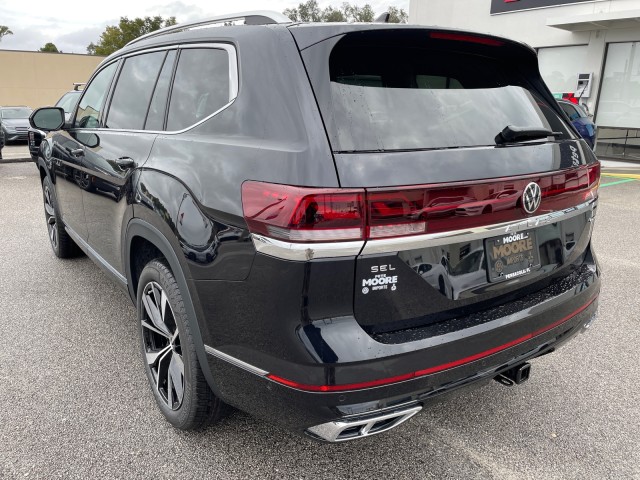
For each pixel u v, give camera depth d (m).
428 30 1.96
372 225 1.61
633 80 12.74
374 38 1.91
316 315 1.63
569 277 2.34
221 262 1.83
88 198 3.27
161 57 2.69
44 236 5.71
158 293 2.39
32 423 2.44
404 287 1.73
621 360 3.14
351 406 1.66
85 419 2.48
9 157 13.69
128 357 3.08
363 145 1.70
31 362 3.00
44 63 32.09
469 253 1.88
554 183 2.05
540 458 2.29
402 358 1.69
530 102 2.34
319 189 1.57
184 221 2.00
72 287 4.17
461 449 2.34
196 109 2.25
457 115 1.98
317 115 1.70
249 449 2.30
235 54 2.09
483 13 15.14
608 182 10.55
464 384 1.87
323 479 2.14
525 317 2.00
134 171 2.46
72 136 3.64
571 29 13.17
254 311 1.73
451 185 1.72
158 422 2.47
